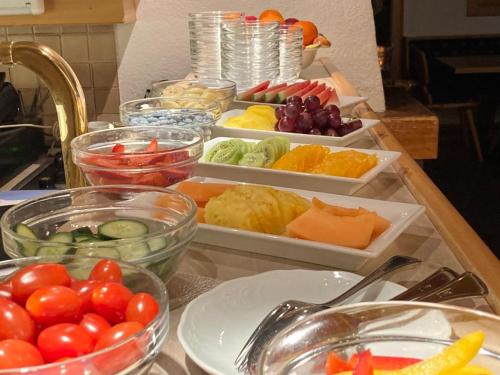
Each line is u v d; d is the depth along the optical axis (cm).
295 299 77
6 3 206
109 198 94
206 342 69
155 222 90
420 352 53
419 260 81
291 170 121
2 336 56
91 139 121
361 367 49
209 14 215
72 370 51
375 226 92
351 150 128
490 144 548
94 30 245
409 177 123
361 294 77
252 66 202
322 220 91
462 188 481
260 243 92
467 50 618
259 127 151
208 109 149
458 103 536
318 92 181
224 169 124
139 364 55
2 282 67
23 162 227
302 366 53
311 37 233
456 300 77
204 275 88
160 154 110
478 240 94
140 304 60
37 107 250
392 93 324
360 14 251
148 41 246
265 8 248
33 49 116
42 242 76
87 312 62
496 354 52
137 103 155
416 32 622
